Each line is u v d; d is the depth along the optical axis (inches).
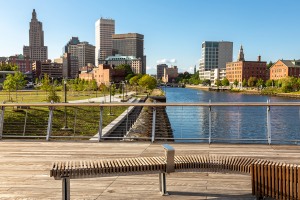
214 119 1422.2
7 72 5423.2
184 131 1154.0
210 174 281.9
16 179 268.2
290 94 4375.0
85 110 1304.1
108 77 5723.4
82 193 236.4
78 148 384.5
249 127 1255.5
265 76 6855.3
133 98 2689.5
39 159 333.1
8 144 408.2
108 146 395.9
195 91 6491.1
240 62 6815.9
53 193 235.5
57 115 1136.8
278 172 204.1
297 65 6043.3
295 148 380.8
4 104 432.8
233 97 4320.9
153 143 413.1
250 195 230.5
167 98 4047.7
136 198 225.9
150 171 219.3
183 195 231.3
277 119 1481.3
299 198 195.3
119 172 214.4
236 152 359.9
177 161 227.8
